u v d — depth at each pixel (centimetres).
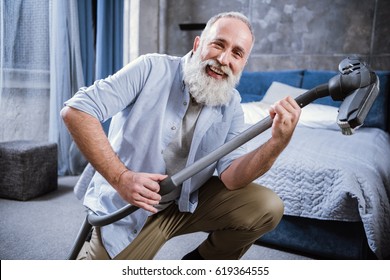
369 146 204
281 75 340
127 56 388
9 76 271
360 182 159
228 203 123
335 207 160
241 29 111
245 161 115
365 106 81
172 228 127
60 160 318
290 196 172
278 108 93
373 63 324
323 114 275
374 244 151
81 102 104
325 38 338
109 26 351
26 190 248
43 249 178
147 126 115
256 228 123
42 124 304
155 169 116
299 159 174
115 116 127
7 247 177
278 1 351
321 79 323
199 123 118
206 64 113
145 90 115
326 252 175
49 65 300
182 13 392
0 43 260
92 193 127
